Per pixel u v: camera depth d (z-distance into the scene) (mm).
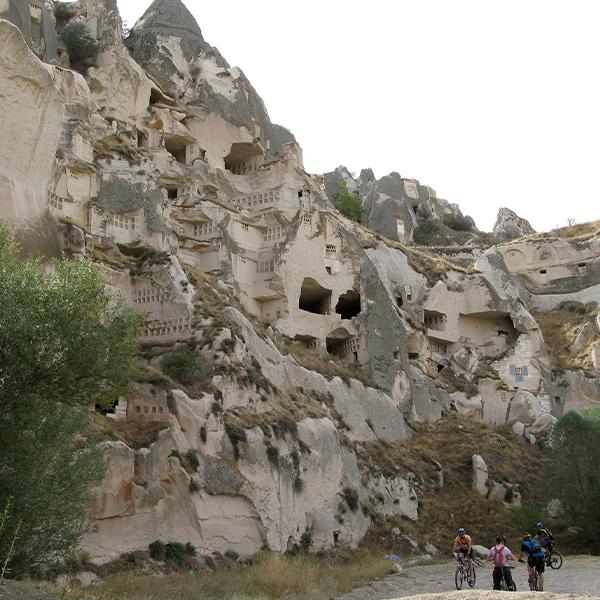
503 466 42406
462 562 24500
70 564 20109
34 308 16703
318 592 23266
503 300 53594
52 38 42219
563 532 37625
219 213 41312
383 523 34969
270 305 41812
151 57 49844
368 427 39688
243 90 50781
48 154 28141
